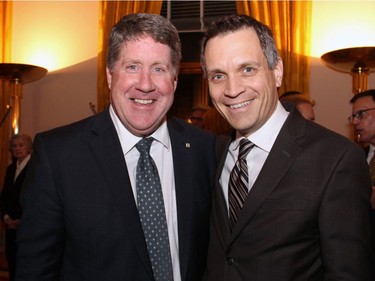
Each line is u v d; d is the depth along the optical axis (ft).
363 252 3.83
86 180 4.46
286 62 17.07
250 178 4.46
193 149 5.12
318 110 17.19
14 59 19.89
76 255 4.41
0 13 19.67
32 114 19.89
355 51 13.48
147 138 4.83
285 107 4.90
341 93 17.04
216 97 4.46
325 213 3.93
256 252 4.13
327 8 17.19
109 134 4.71
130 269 4.32
